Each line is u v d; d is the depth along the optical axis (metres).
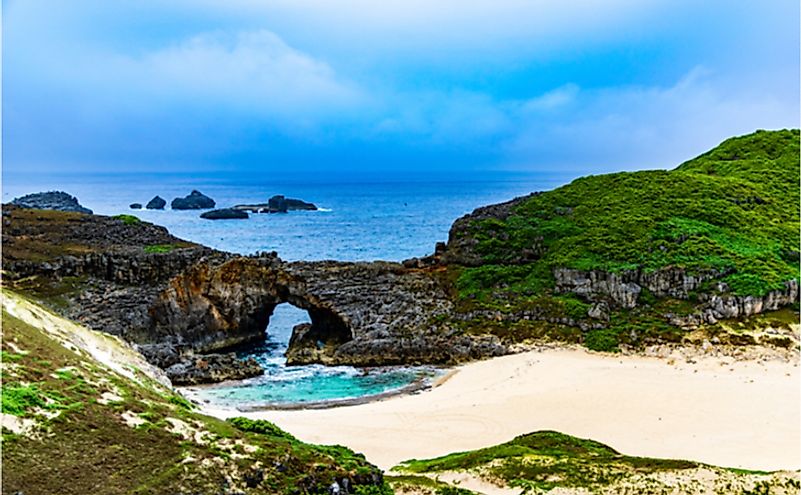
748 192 107.75
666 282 82.31
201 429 35.94
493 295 86.06
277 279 86.44
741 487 38.09
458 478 41.69
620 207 102.12
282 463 34.28
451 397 62.91
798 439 50.41
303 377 70.88
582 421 55.44
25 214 107.56
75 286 83.25
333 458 37.03
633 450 49.44
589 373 66.81
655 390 61.50
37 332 42.84
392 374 71.31
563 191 111.81
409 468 44.94
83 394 35.56
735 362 68.75
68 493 28.73
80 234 100.75
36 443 30.53
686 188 107.25
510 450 46.59
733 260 84.44
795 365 67.69
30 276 83.25
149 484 30.50
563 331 77.38
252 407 61.03
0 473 28.22
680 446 49.75
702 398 59.25
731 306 77.25
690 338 73.75
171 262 87.00
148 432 34.03
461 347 75.31
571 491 38.41
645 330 75.50
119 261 86.56
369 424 55.66
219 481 31.83
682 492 37.69
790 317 77.19
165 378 55.88
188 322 81.38
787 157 126.31
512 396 61.78
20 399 32.72
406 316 82.81
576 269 85.12
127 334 75.69
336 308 83.56
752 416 55.12
